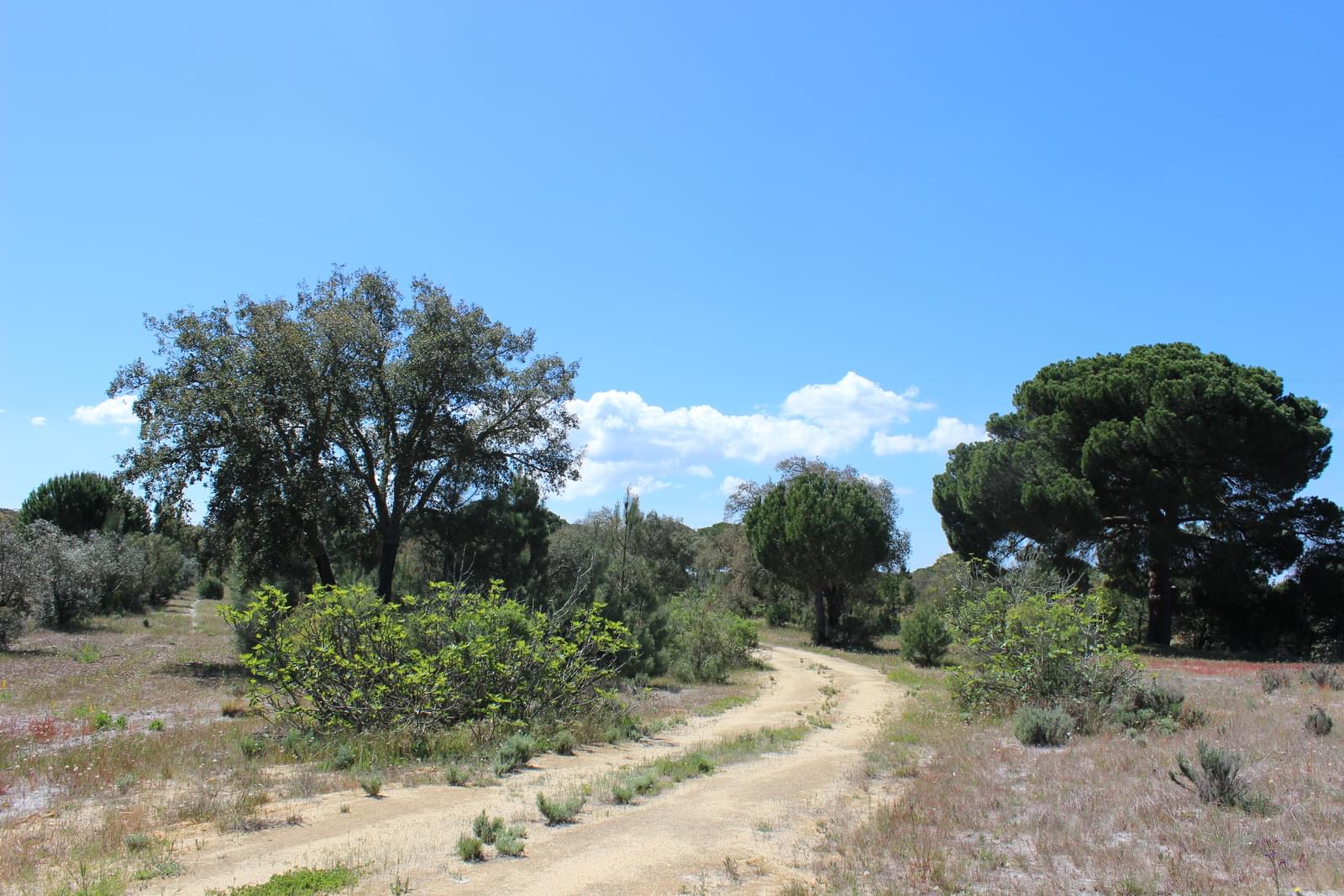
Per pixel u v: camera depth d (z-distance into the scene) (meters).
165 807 8.02
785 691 23.00
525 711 13.70
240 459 23.95
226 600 62.50
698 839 7.22
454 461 27.50
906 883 5.83
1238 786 7.54
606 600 24.19
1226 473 31.16
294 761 10.80
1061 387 34.59
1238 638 36.59
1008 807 7.86
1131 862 5.98
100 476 54.72
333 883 5.82
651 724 15.60
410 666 12.78
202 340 24.19
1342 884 5.30
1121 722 12.81
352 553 30.28
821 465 57.69
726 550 57.69
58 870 6.08
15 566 27.45
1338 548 32.94
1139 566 35.31
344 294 27.33
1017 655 15.63
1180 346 35.91
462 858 6.52
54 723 13.16
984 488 34.97
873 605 52.56
